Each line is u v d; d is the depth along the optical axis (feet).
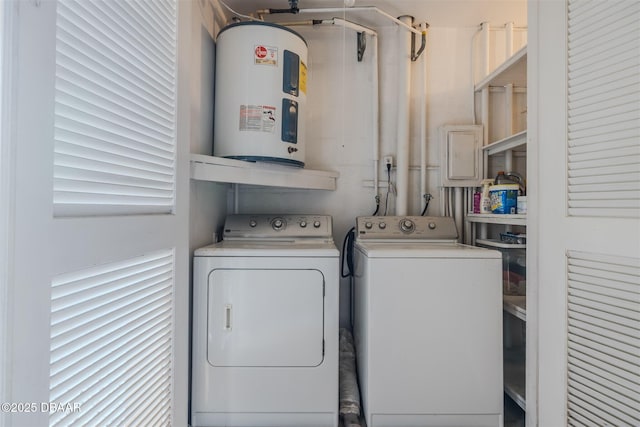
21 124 1.79
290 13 6.41
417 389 4.60
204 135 5.42
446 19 6.89
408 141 7.04
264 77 5.18
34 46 1.86
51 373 2.05
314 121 7.23
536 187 4.12
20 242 1.79
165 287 3.57
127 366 2.87
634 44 3.07
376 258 4.63
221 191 6.61
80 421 2.31
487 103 6.89
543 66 4.00
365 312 4.84
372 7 6.30
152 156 3.29
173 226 3.66
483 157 6.88
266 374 4.66
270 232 6.16
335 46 7.21
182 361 3.92
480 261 4.64
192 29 4.85
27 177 1.83
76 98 2.25
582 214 3.55
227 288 4.66
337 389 4.70
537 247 4.10
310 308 4.69
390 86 7.25
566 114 3.72
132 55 2.91
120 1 2.72
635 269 3.09
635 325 3.08
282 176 5.73
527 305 4.27
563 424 3.72
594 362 3.42
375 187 7.14
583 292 3.54
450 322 4.62
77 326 2.28
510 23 6.92
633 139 3.09
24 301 1.82
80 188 2.30
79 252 2.23
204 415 4.64
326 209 7.25
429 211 7.22
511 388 4.91
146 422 3.18
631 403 3.09
